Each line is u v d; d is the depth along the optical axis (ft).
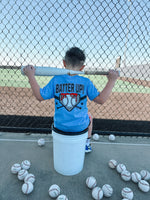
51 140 6.40
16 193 3.72
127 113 12.52
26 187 3.63
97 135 6.70
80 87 3.89
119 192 3.92
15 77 31.42
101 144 6.32
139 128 7.58
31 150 5.60
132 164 5.10
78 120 3.90
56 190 3.59
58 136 3.99
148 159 5.41
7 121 7.40
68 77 3.90
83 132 4.03
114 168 4.81
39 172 4.49
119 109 13.66
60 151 4.16
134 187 4.12
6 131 6.82
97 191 3.58
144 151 5.93
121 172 4.49
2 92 18.17
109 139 6.73
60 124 3.95
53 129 4.14
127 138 7.00
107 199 3.68
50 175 4.38
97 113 11.93
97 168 4.81
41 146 5.89
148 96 20.48
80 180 4.25
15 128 6.66
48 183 4.08
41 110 11.64
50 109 12.09
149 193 3.93
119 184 4.18
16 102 14.05
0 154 5.25
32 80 3.83
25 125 7.20
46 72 3.83
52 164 4.89
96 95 4.05
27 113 10.78
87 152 5.57
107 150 5.89
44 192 3.78
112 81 4.21
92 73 4.13
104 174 4.55
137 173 4.29
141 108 13.57
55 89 3.93
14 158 5.08
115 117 11.16
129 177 4.24
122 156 5.52
